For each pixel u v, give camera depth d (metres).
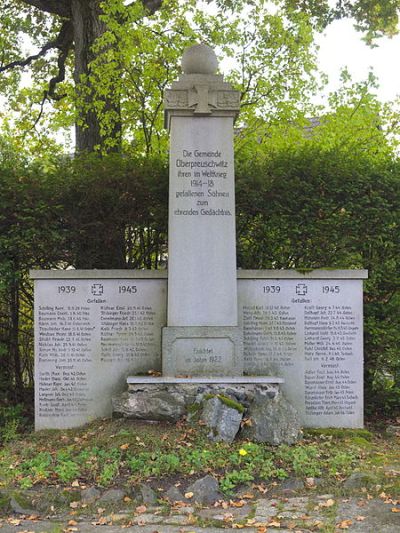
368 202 4.32
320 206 4.30
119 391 3.93
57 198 4.20
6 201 4.12
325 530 2.38
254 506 2.69
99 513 2.64
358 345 4.04
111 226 4.35
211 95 3.82
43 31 8.35
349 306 4.04
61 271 3.92
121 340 3.95
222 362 3.77
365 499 2.73
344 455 3.24
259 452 3.15
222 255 3.83
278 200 4.32
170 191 3.84
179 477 2.94
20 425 4.09
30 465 3.11
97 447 3.25
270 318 4.00
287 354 4.01
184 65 3.91
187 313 3.80
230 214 3.85
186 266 3.82
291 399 4.00
